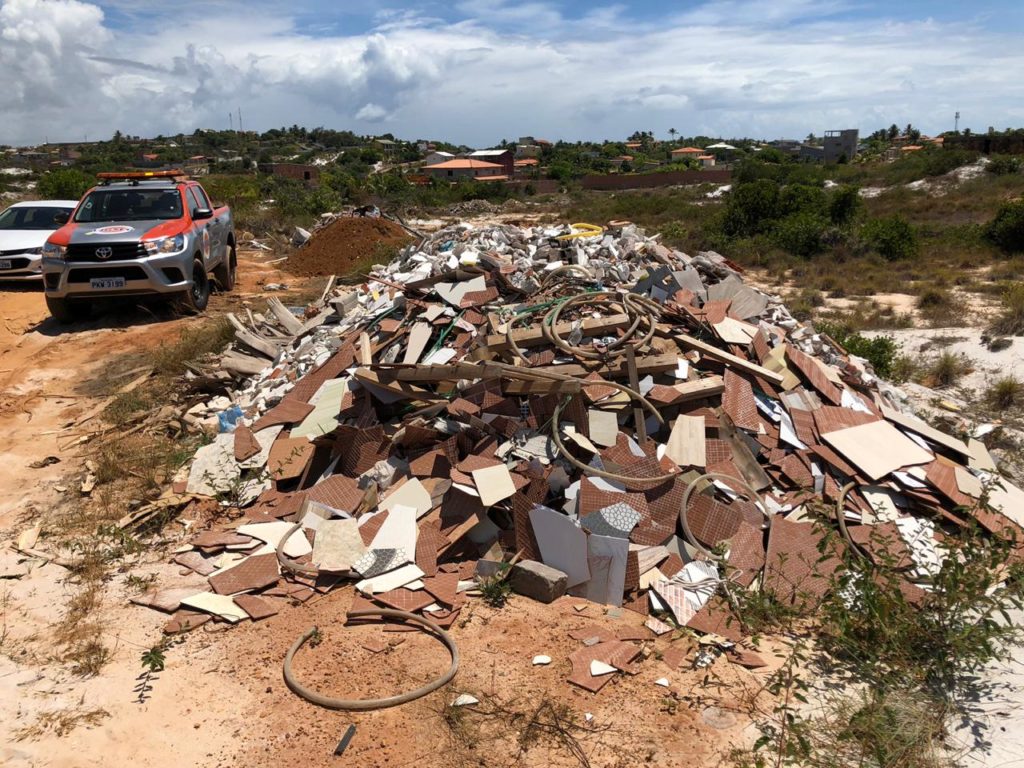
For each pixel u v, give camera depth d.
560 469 5.38
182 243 10.98
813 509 5.16
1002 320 12.49
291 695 3.85
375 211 19.42
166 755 3.47
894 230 21.83
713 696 3.81
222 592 4.72
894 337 12.73
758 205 25.30
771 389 6.41
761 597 4.48
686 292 7.71
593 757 3.40
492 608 4.61
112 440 7.15
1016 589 4.13
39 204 14.71
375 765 3.37
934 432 6.46
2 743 3.53
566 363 6.39
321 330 8.34
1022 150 44.84
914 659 4.01
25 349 10.12
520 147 142.25
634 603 4.66
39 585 4.97
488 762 3.37
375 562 4.84
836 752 3.37
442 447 5.60
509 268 8.03
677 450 5.67
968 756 3.43
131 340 10.25
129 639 4.36
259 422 6.58
